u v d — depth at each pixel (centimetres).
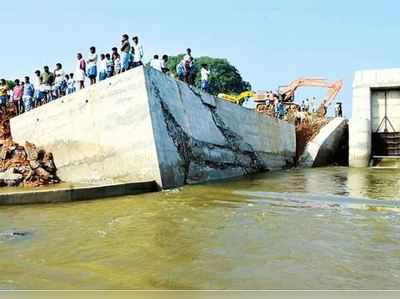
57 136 1978
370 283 667
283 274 711
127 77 1733
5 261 800
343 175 2500
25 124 2144
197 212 1212
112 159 1767
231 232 981
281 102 3903
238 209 1260
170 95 1867
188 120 1998
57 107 1981
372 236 940
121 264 772
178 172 1816
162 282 681
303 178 2297
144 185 1603
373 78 3344
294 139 3653
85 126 1869
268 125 3100
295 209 1264
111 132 1775
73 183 1770
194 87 2152
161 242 903
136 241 913
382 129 3459
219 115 2378
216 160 2238
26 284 681
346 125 3891
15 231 1021
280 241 905
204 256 809
